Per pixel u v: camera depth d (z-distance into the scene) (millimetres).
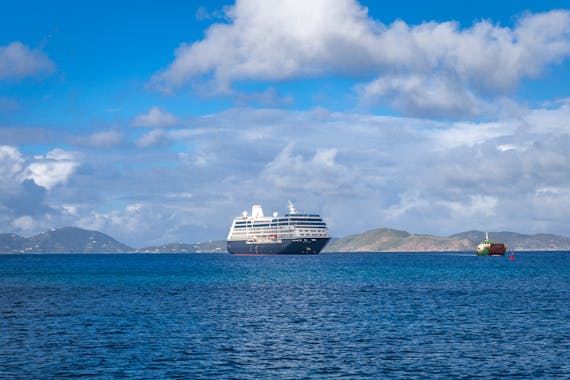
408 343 51906
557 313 71812
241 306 80438
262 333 57281
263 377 40250
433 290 106875
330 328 60500
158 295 98062
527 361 44719
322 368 42750
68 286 123500
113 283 132875
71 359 45344
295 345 51094
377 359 45562
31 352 47906
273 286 118625
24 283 135750
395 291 104875
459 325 62250
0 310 76250
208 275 165375
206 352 48094
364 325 62531
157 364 43781
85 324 63219
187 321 65500
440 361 44812
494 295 96062
